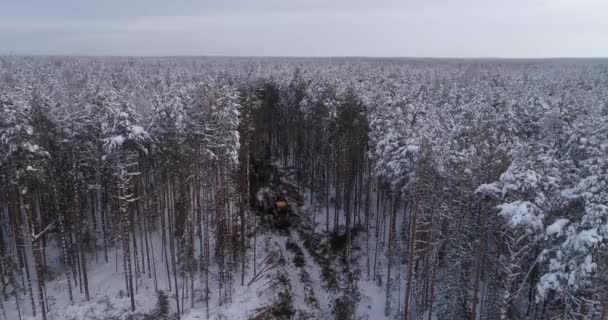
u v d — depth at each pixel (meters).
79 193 36.94
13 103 29.77
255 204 52.81
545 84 86.38
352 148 45.66
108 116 32.25
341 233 47.72
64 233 34.28
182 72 86.25
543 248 26.02
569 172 27.31
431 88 75.06
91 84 50.03
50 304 34.06
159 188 39.00
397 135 36.03
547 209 23.12
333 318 37.75
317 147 56.38
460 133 37.44
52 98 42.22
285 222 50.78
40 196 37.91
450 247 33.47
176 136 35.66
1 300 32.81
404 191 34.28
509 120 41.47
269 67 120.62
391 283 40.00
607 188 20.12
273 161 69.06
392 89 62.91
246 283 38.81
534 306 30.08
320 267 44.16
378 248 45.12
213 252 42.25
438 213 32.03
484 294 34.97
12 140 28.80
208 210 40.59
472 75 118.81
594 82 97.50
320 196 54.62
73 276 37.03
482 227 28.34
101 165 35.81
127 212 34.03
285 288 38.62
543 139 39.50
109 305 34.53
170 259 40.97
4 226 39.59
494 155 30.38
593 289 22.19
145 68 114.88
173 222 41.69
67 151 35.56
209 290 37.53
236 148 37.44
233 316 34.28
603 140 29.78
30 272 37.31
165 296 36.19
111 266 39.47
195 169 36.81
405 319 30.94
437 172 30.83
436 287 36.69
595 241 19.12
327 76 76.44
